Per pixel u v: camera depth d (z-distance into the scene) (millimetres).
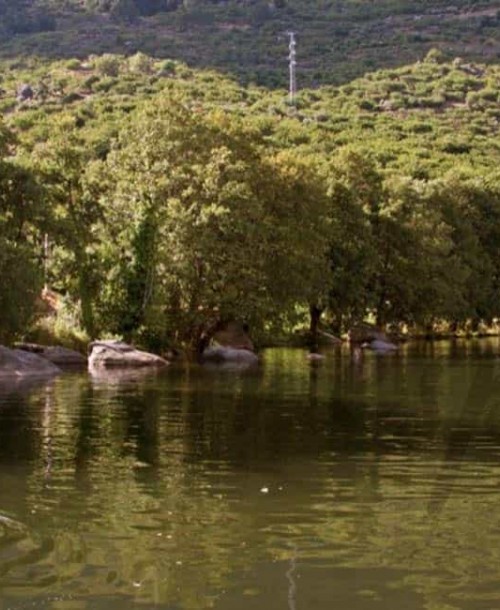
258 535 14047
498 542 13719
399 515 15383
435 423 25984
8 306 44219
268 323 59969
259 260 54719
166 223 53531
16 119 123938
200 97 158625
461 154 133125
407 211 78188
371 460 20359
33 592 11445
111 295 52625
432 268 78375
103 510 15562
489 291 91312
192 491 17109
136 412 28000
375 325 79750
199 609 10930
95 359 46000
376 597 11352
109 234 54438
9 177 48406
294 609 10945
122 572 12195
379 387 36062
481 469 19375
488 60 191625
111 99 145125
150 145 56312
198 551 13164
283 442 22609
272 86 177250
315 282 62812
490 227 93250
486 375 41812
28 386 35812
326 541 13742
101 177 56156
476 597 11359
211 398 31984
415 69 184125
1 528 14305
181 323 55656
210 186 54094
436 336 86625
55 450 21234
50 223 49719
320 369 45719
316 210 62375
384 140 135625
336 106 160000
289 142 124250
